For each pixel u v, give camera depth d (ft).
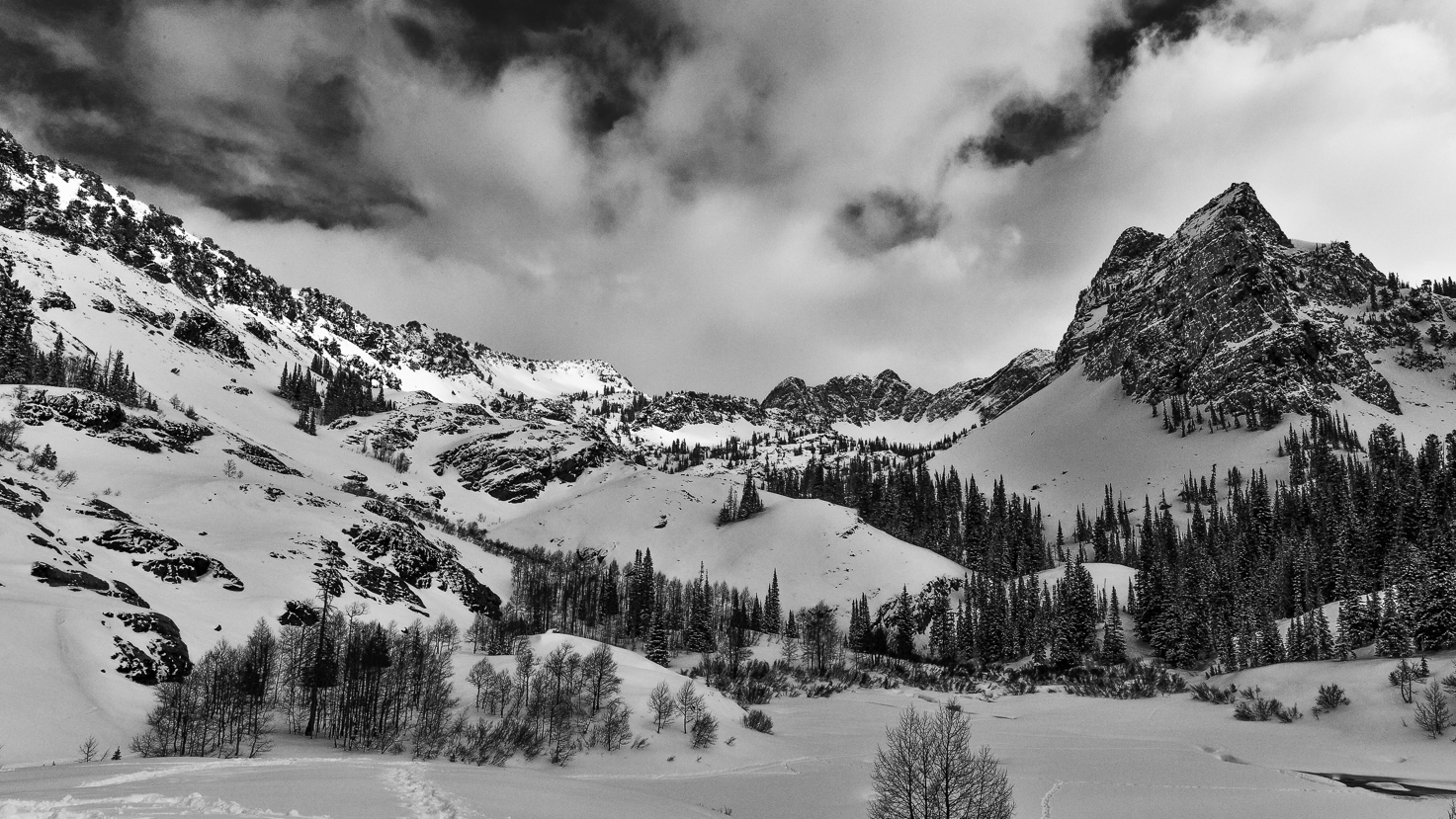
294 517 483.10
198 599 320.50
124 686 225.76
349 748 239.71
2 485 311.88
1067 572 604.08
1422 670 325.62
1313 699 359.87
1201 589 564.71
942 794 155.12
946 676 573.74
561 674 296.92
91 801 110.01
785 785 253.85
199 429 604.90
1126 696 472.44
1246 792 246.27
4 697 186.80
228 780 143.64
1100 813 225.15
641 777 258.37
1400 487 646.33
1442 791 239.91
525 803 156.66
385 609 420.77
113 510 360.89
